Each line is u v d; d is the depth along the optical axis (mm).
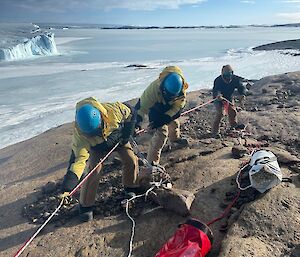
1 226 3012
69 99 9031
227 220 2561
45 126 6691
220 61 17188
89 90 10188
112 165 3740
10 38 25203
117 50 27234
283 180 2785
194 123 5027
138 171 3094
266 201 2543
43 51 24344
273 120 4688
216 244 2369
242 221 2426
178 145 3926
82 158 2650
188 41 38688
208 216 2643
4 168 4414
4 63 18719
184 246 2115
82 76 13070
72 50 27828
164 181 3115
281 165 3148
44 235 2783
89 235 2693
